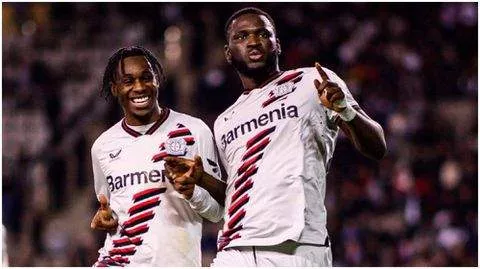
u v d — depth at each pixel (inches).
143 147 237.5
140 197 234.5
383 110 657.0
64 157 602.9
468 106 693.9
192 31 735.1
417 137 633.6
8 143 650.8
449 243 538.0
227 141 227.9
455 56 745.6
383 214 570.6
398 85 696.4
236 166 224.1
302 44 741.3
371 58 727.7
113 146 240.4
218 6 756.6
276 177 217.9
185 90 655.8
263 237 216.7
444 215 559.5
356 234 546.3
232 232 222.5
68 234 566.6
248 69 228.2
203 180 229.9
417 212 570.3
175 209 235.1
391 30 767.7
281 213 216.4
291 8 766.5
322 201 223.5
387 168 594.6
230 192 225.8
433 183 590.9
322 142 223.8
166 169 227.8
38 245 564.7
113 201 238.4
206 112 636.7
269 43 227.6
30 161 605.3
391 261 537.0
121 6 796.6
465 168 597.6
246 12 231.1
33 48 767.7
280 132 220.7
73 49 764.6
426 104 692.1
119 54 239.6
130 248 233.5
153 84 237.8
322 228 220.7
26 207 580.1
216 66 697.0
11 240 566.3
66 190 596.1
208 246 503.2
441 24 773.9
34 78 714.2
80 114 633.6
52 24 797.9
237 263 219.3
